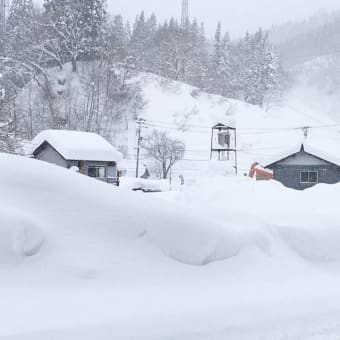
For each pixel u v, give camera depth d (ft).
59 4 290.97
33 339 13.47
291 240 25.57
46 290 16.75
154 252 20.27
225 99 312.09
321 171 112.88
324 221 28.22
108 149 123.75
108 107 245.86
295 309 18.02
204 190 43.24
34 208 19.57
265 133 283.38
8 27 315.58
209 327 15.62
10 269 17.15
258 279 20.99
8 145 98.32
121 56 287.28
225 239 22.15
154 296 17.62
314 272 23.39
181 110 274.77
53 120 215.72
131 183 126.62
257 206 35.22
